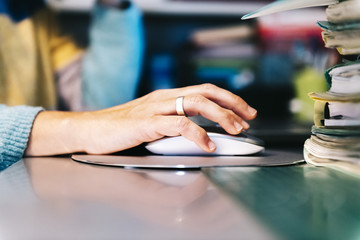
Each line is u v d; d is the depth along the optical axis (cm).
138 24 192
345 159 40
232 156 55
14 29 172
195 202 27
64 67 188
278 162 48
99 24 189
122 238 19
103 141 57
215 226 21
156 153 57
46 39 182
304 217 23
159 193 31
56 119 61
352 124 39
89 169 44
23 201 28
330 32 41
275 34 192
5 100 173
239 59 196
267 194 29
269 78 195
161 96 62
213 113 54
